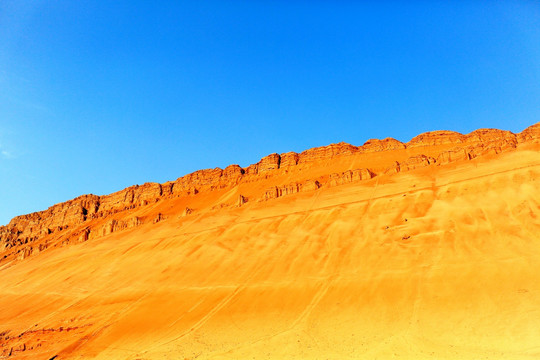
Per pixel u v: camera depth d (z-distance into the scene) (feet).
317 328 148.66
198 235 276.21
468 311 132.87
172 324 180.65
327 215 237.86
